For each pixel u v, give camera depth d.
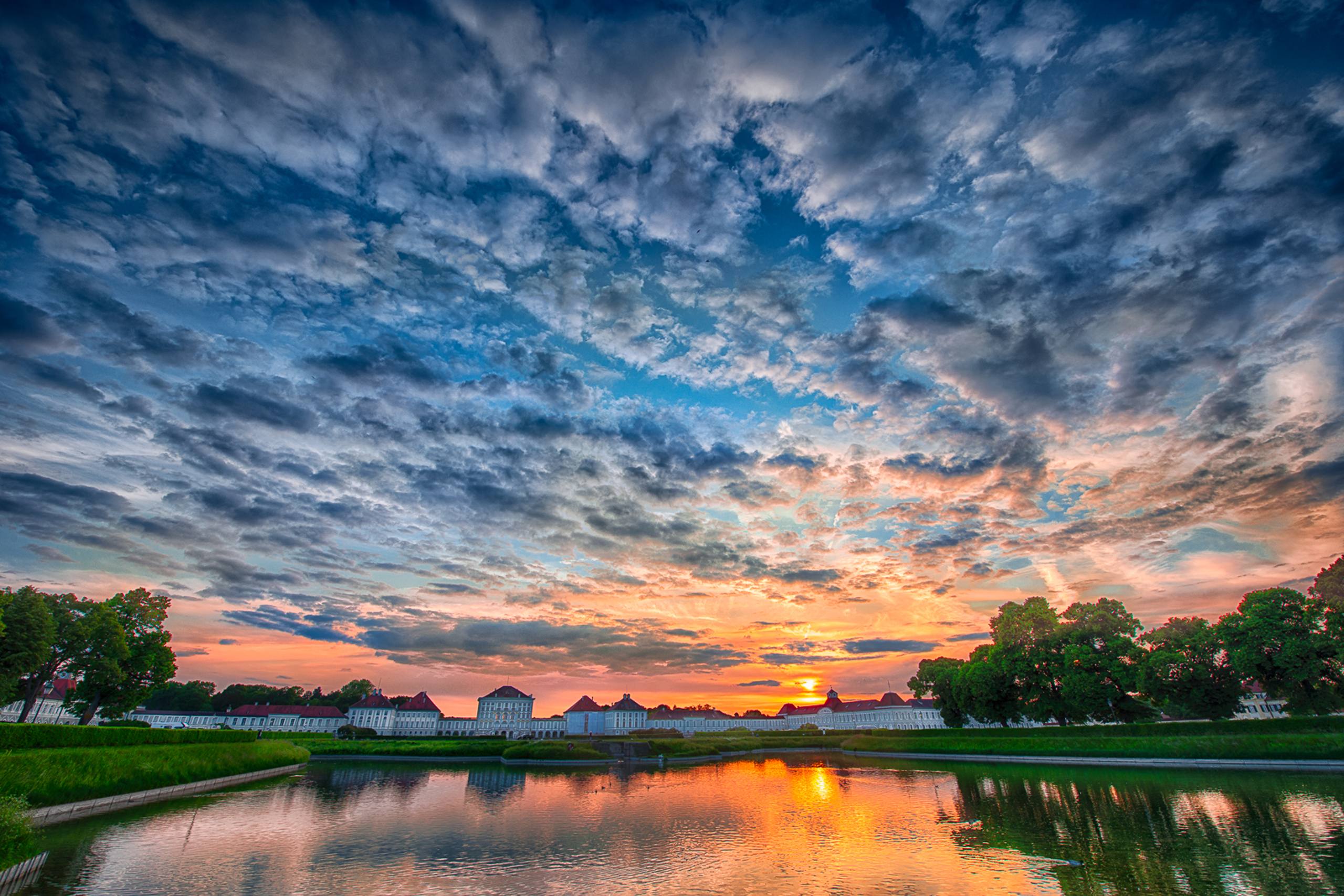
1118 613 78.81
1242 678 70.19
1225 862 24.91
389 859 28.33
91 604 72.00
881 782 61.53
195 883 23.78
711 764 100.75
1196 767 58.91
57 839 31.34
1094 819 35.19
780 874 25.34
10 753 36.00
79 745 44.66
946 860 27.12
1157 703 77.12
